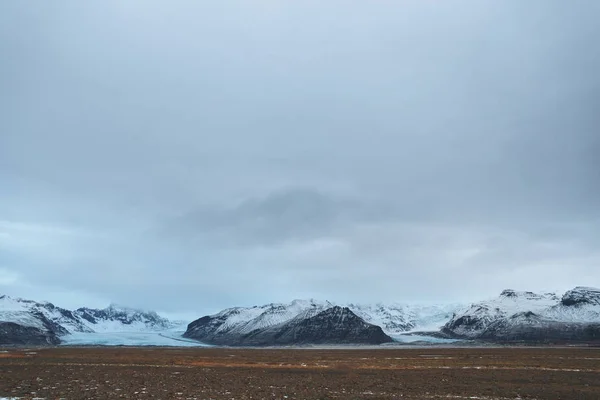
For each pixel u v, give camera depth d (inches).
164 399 1834.4
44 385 2204.7
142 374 2832.2
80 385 2228.1
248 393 2033.7
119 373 2883.9
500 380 2576.3
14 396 1861.5
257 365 3774.6
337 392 2085.4
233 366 3631.9
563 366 3499.0
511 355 5442.9
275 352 7381.9
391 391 2126.0
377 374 2945.4
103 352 6412.4
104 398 1836.9
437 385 2345.0
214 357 5098.4
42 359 4360.2
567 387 2271.2
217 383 2386.8
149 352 6668.3
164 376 2719.0
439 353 6437.0
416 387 2265.0
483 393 2068.2
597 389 2203.5
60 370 3048.7
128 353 6117.1
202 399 1849.2
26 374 2728.8
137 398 1846.7
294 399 1879.9
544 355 5408.5
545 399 1931.6
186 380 2514.8
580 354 5689.0
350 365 3786.9
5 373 2773.1
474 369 3284.9
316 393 2049.7
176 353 6358.3
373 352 7258.9
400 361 4320.9
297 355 5915.4
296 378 2674.7
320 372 3090.6
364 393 2058.3
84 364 3668.8
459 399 1905.8
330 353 6830.7
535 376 2773.1
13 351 6673.2
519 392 2094.0
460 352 6766.7
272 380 2559.1
